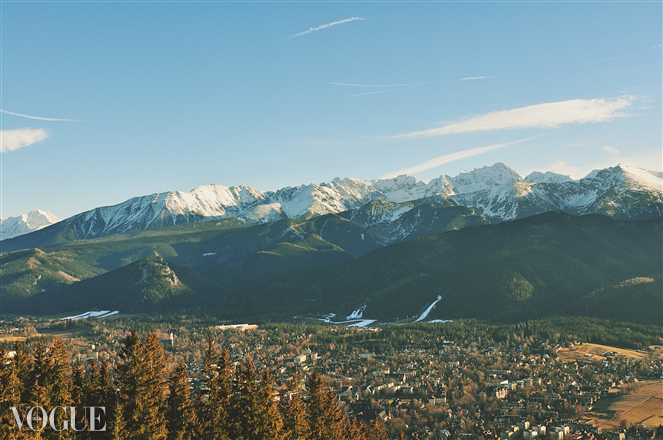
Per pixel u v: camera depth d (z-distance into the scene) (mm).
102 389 148750
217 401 155625
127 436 136625
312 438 176125
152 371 147375
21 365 138250
